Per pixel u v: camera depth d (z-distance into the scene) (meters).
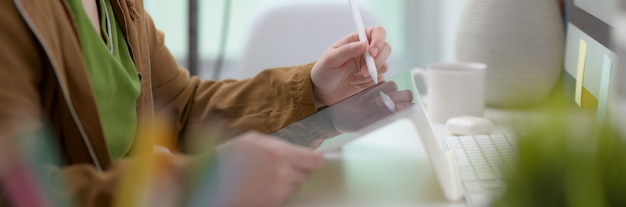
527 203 0.46
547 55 1.26
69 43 0.81
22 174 0.44
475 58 1.30
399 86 0.94
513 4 1.25
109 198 0.59
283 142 0.69
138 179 0.49
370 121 0.80
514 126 0.48
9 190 0.44
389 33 2.29
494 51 1.27
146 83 1.03
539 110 0.49
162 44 1.16
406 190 0.79
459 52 1.33
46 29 0.77
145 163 0.49
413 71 1.30
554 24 1.27
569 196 0.43
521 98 1.27
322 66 1.04
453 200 0.76
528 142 0.46
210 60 2.27
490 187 0.75
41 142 0.52
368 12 1.59
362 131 0.76
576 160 0.44
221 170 0.60
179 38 2.22
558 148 0.45
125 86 0.92
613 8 0.94
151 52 1.13
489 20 1.28
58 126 0.79
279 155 0.65
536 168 0.45
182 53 2.22
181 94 1.14
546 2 1.26
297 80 1.07
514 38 1.25
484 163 0.84
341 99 1.07
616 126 0.44
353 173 0.86
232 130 1.08
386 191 0.79
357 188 0.80
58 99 0.78
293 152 0.68
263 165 0.64
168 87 1.14
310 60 1.61
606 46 0.98
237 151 0.64
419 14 2.27
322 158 0.69
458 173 0.81
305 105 1.06
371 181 0.83
